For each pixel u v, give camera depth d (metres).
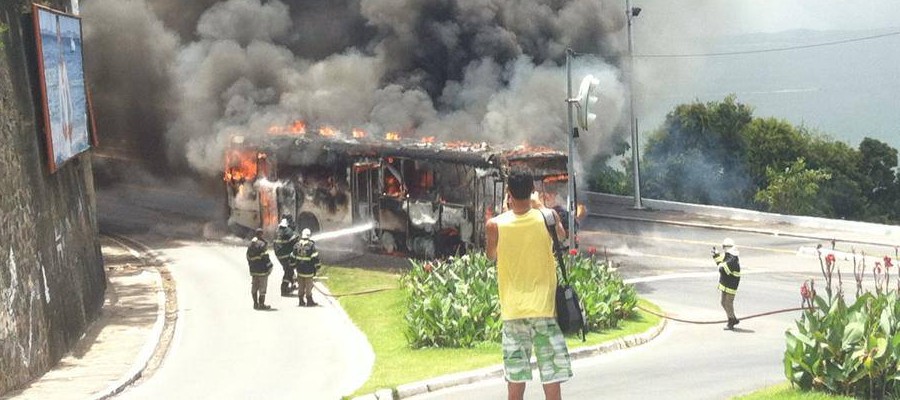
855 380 10.44
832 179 47.97
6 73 15.93
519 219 7.02
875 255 30.06
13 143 15.94
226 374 15.45
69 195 20.73
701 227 36.56
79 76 21.98
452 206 24.81
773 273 27.16
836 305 11.09
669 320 20.20
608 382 13.16
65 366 16.58
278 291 23.52
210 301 22.48
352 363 15.83
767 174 47.59
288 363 16.06
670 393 12.12
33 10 17.41
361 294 22.36
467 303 17.20
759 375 13.41
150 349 17.58
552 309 7.01
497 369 13.80
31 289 15.84
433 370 14.05
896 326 10.91
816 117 180.38
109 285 24.88
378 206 26.52
